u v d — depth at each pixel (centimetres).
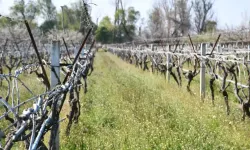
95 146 630
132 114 794
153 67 2016
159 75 1783
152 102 944
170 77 1672
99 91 1199
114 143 636
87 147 636
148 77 1667
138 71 2134
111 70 2173
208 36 3272
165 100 980
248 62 828
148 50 2100
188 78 1162
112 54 5531
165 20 6003
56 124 387
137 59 2598
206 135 668
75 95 748
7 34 2419
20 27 2806
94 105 981
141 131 682
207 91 1195
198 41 3228
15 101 940
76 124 753
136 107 892
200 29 6225
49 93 381
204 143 617
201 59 1091
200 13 6231
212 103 961
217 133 687
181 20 5919
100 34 8200
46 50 2383
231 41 2692
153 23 6088
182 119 759
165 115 815
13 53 2188
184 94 1123
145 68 2228
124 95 1059
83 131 745
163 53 1731
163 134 675
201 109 880
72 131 704
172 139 650
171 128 731
